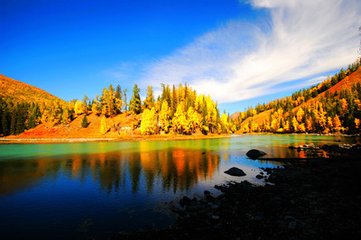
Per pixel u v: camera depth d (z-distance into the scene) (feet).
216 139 348.38
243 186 73.77
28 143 288.92
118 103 475.72
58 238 43.39
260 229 41.75
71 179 89.20
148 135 387.34
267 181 82.43
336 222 42.75
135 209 57.62
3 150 200.13
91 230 46.47
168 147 217.56
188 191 72.13
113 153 171.22
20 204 62.49
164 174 96.48
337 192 61.46
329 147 171.63
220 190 72.49
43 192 73.10
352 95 449.48
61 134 402.93
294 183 74.79
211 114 466.70
